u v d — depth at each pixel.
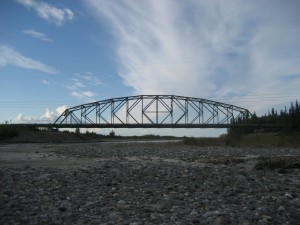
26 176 22.94
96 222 11.59
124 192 17.22
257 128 153.62
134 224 11.20
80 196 16.11
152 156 43.22
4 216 12.16
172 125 170.00
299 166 27.19
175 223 11.41
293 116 124.19
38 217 12.11
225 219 11.65
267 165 26.92
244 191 17.44
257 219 11.90
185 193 16.88
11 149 64.88
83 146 76.50
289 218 12.15
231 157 38.41
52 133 122.88
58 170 26.58
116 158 40.28
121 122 167.12
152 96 169.25
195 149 59.56
